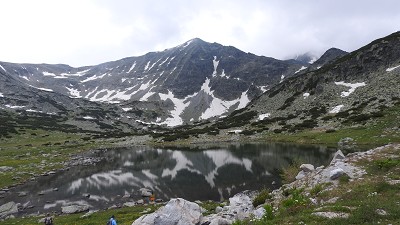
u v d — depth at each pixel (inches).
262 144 4089.6
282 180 2054.6
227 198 1771.7
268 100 7288.4
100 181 2399.1
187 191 1994.3
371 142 2883.9
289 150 3265.3
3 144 5000.0
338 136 3467.0
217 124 6599.4
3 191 2103.8
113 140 5964.6
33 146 4852.4
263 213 882.1
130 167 3006.9
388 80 5036.9
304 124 4623.5
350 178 999.0
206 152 3833.7
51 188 2190.0
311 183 1090.7
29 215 1566.2
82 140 5876.0
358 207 666.2
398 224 541.6
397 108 3799.2
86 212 1573.6
